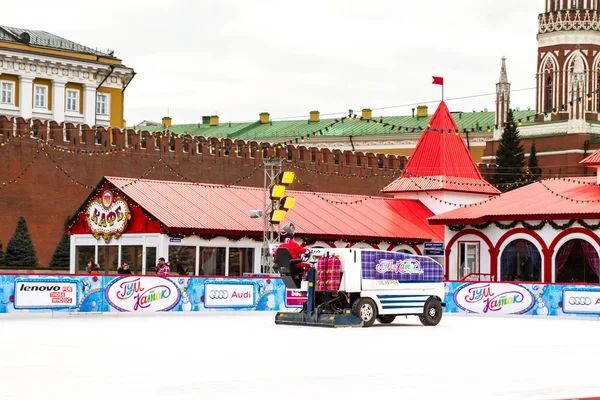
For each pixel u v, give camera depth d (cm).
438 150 7138
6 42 9844
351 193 8412
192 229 5284
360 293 3722
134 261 5406
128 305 4247
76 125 6950
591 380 2089
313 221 6031
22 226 6550
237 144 7738
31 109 10006
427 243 6391
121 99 10819
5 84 9862
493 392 1881
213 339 3012
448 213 6141
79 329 3384
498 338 3247
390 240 6266
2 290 3900
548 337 3331
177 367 2225
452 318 4506
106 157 6994
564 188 6088
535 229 5738
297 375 2098
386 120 14225
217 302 4494
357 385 1950
